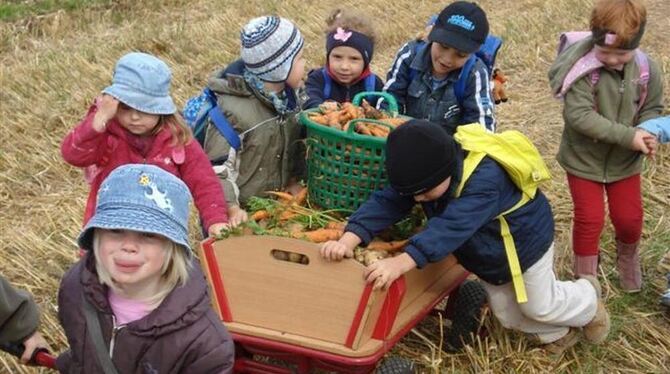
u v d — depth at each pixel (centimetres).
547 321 266
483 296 275
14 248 348
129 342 171
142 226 165
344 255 224
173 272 171
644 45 641
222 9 746
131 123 244
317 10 743
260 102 271
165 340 171
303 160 287
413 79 304
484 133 243
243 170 275
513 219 247
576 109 284
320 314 228
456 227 232
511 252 249
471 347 278
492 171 238
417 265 229
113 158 250
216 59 607
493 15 736
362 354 222
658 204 381
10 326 200
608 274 328
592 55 284
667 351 287
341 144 250
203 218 252
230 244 234
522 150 243
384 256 238
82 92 527
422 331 289
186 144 251
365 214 239
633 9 269
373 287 221
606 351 284
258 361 256
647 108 293
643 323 299
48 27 689
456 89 298
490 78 317
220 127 268
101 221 165
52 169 432
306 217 254
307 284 229
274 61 266
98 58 599
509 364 274
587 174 296
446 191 236
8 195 405
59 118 489
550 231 257
